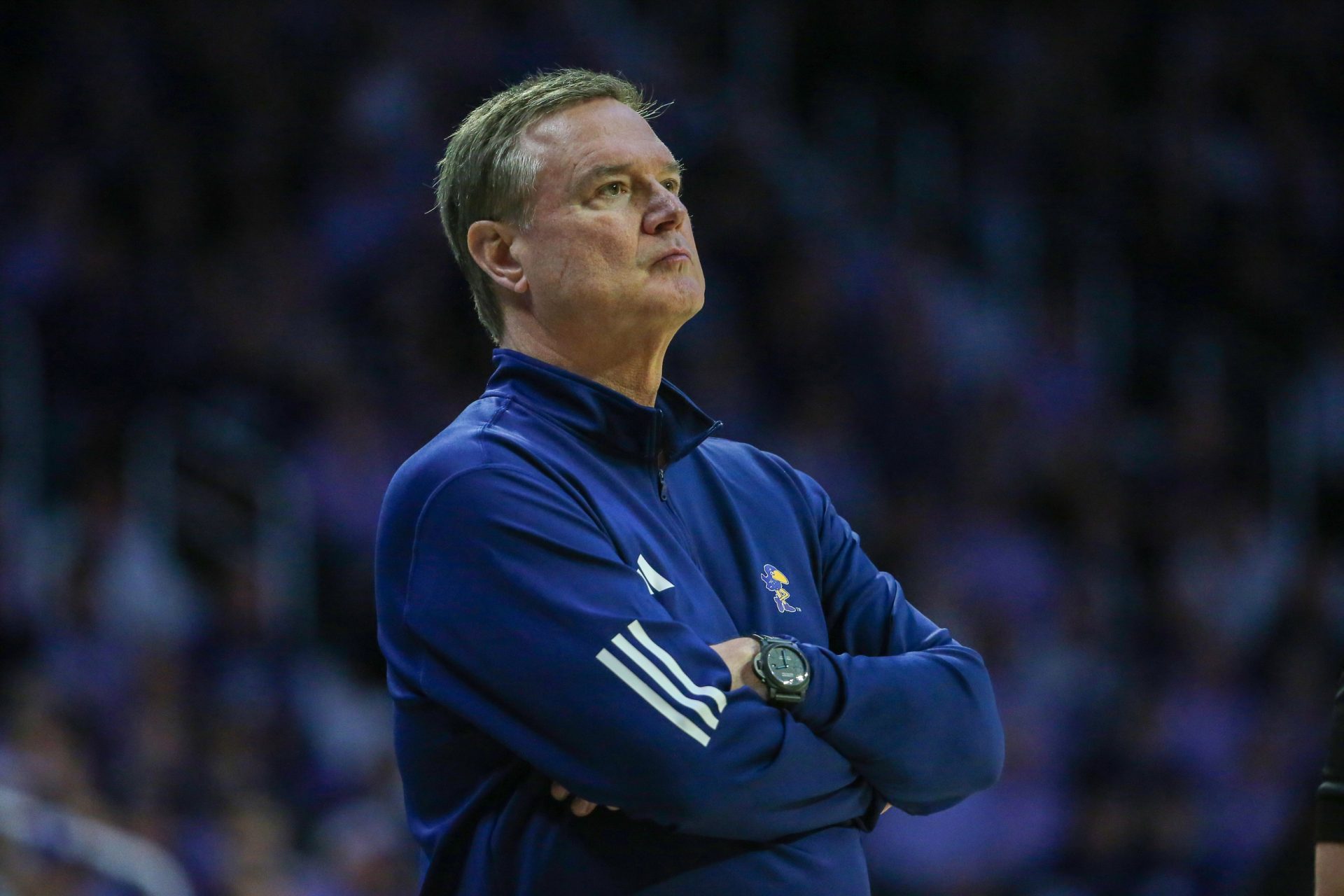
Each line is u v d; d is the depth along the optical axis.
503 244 7.56
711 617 7.20
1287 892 9.55
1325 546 29.88
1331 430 31.42
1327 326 33.84
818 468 26.91
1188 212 34.66
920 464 28.05
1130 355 32.62
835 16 35.22
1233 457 30.70
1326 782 6.60
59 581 20.50
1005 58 36.06
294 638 22.23
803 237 30.58
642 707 6.50
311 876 18.34
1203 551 28.84
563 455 7.18
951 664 7.35
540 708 6.55
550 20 29.77
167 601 21.19
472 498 6.84
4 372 22.38
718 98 32.84
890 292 30.36
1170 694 25.84
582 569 6.74
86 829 15.77
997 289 33.03
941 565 26.17
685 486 7.62
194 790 18.86
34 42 26.42
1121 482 29.38
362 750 21.55
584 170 7.29
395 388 24.44
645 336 7.34
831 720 6.89
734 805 6.57
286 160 26.36
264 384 23.42
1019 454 28.84
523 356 7.44
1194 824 23.34
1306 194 36.66
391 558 7.08
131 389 22.75
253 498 22.52
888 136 34.69
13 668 19.39
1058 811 23.22
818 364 28.36
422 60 27.88
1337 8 38.78
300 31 27.64
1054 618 26.41
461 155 7.66
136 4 26.95
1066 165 35.22
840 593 8.00
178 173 25.48
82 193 24.59
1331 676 26.19
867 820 7.33
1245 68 37.59
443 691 6.79
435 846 7.05
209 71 26.72
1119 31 36.94
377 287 25.31
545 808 6.80
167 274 24.08
